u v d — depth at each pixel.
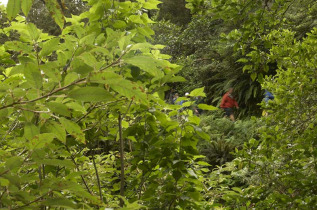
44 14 16.28
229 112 12.06
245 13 4.03
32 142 1.20
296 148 3.47
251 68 4.25
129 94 1.15
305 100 3.88
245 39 4.16
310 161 3.59
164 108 2.51
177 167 2.43
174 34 17.31
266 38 4.16
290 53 4.05
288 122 3.84
